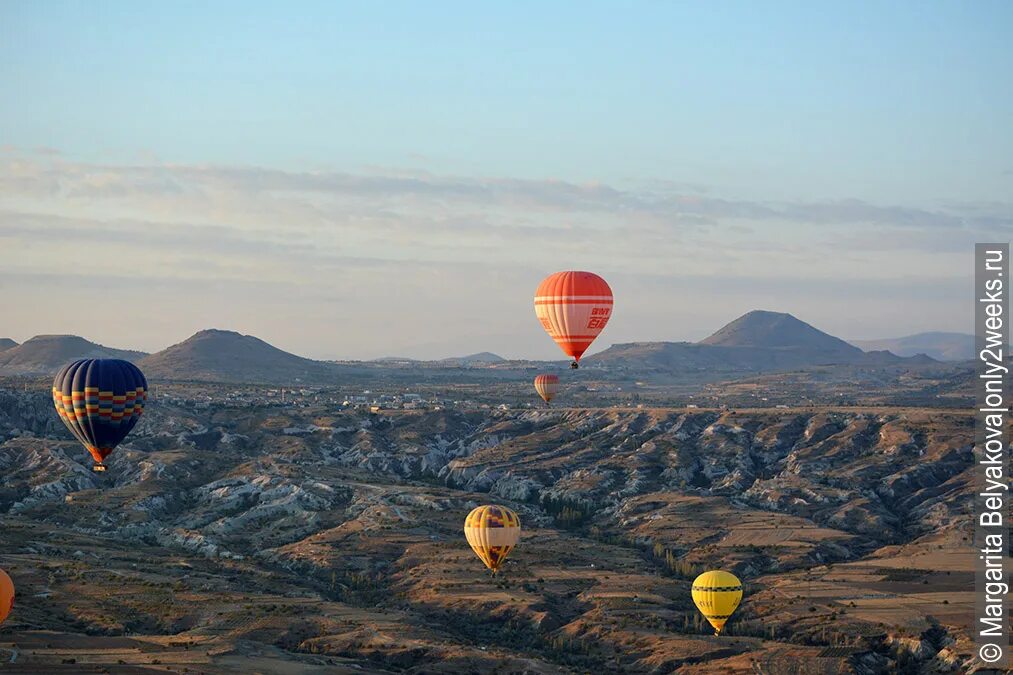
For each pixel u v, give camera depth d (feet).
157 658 588.91
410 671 629.92
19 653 576.20
